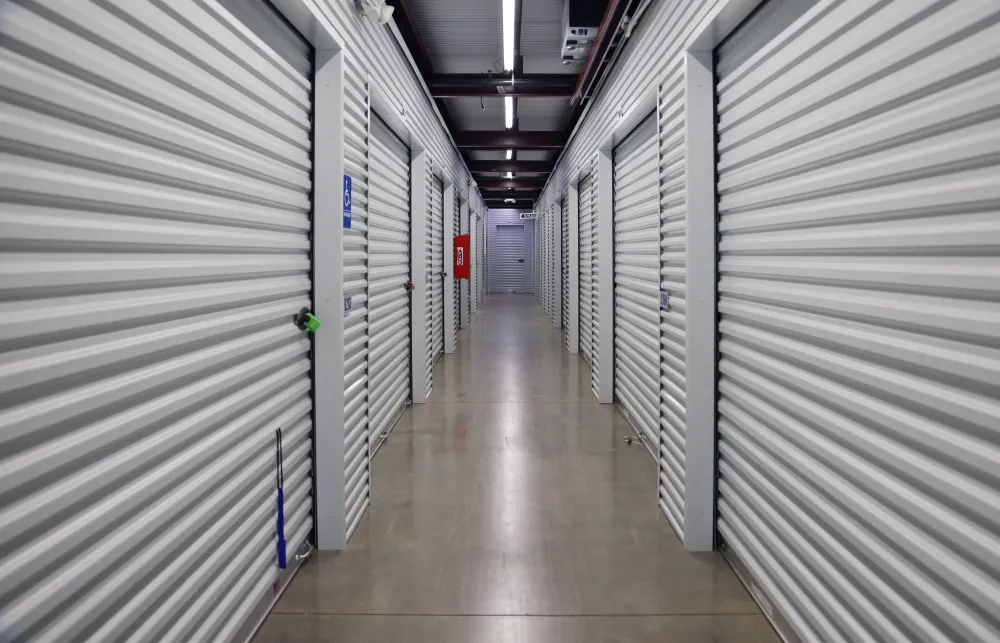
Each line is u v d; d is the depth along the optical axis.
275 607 2.54
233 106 2.07
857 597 1.79
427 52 6.23
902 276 1.54
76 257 1.33
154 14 1.59
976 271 1.31
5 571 1.12
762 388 2.45
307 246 2.86
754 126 2.49
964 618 1.37
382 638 2.33
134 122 1.51
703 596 2.63
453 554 3.01
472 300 15.73
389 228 4.98
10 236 1.14
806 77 2.04
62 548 1.27
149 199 1.58
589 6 4.87
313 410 2.98
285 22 2.57
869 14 1.69
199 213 1.85
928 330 1.47
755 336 2.52
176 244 1.72
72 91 1.29
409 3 5.15
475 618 2.47
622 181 5.66
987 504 1.28
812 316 2.05
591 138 6.62
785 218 2.21
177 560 1.74
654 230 4.34
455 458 4.49
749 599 2.61
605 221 6.13
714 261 2.96
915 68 1.51
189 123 1.80
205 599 1.92
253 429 2.30
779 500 2.31
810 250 2.04
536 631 2.38
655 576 2.80
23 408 1.17
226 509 2.08
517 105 8.14
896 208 1.57
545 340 10.80
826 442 1.96
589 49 5.24
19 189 1.16
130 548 1.50
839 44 1.84
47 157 1.24
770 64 2.32
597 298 6.39
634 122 4.85
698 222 2.95
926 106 1.47
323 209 2.91
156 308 1.61
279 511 2.55
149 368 1.60
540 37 5.94
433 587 2.70
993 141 1.26
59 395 1.28
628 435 5.07
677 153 3.34
